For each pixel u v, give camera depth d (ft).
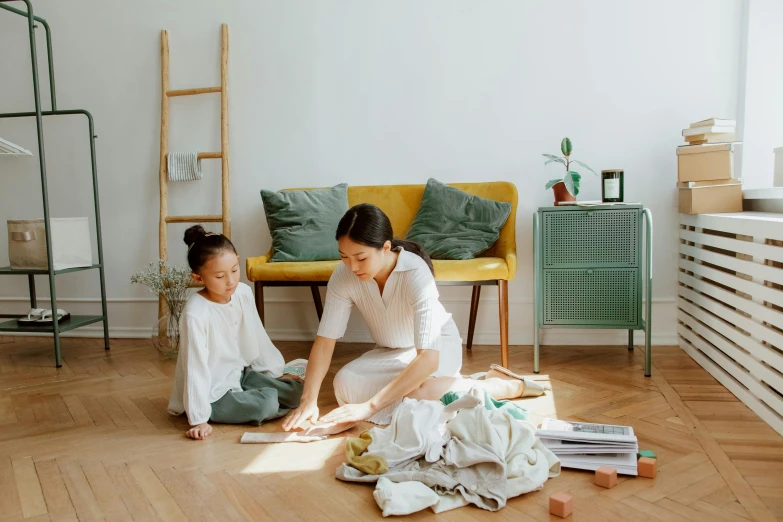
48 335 12.40
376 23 10.96
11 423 7.27
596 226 9.14
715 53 10.11
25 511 5.10
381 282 6.88
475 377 8.41
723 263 8.24
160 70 11.69
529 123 10.63
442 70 10.82
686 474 5.49
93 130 11.11
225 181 11.33
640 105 10.34
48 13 11.92
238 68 11.44
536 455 5.48
